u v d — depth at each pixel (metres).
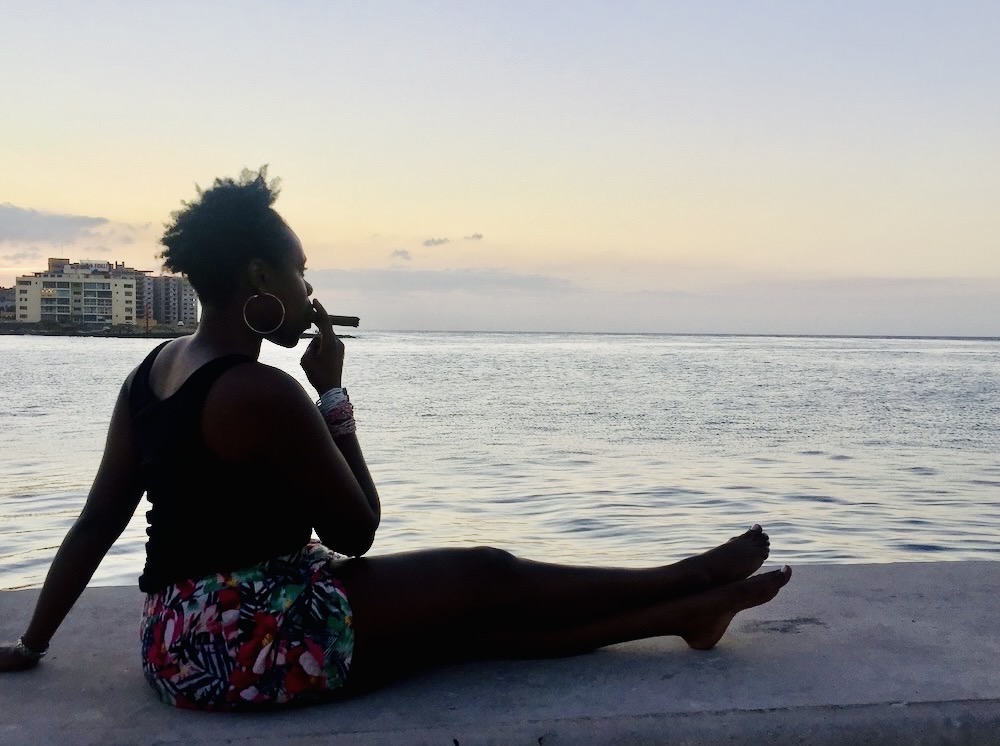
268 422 2.04
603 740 2.08
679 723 2.12
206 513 2.10
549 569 2.43
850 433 20.25
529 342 196.25
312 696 2.17
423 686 2.33
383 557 2.30
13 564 6.64
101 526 2.35
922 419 24.34
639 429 20.62
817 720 2.17
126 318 178.25
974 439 19.16
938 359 92.38
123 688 2.35
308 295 2.32
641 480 12.38
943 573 3.51
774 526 9.13
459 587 2.28
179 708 2.19
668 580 2.52
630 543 8.12
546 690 2.30
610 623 2.50
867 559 7.71
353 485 2.17
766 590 2.50
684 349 134.25
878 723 2.18
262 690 2.12
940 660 2.56
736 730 2.13
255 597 2.12
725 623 2.54
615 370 58.16
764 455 15.88
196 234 2.13
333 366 2.42
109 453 2.33
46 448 14.81
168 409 2.11
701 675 2.42
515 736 2.06
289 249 2.22
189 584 2.13
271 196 2.22
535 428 20.61
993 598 3.19
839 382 45.72
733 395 34.44
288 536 2.17
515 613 2.39
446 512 9.62
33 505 9.28
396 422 21.86
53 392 30.41
